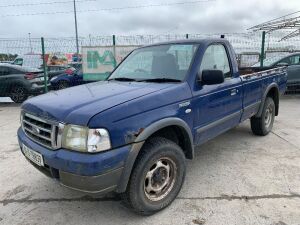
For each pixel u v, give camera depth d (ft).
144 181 10.27
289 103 32.86
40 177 14.33
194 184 13.16
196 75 12.49
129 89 11.47
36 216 11.16
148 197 10.62
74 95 11.25
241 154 16.58
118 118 9.39
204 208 11.26
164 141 10.80
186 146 12.15
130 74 14.33
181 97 11.50
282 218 10.50
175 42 14.38
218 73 11.84
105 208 11.55
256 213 10.84
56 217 11.07
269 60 38.11
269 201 11.60
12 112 31.73
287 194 12.09
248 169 14.57
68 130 9.27
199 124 12.63
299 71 36.29
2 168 15.48
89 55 36.42
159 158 10.61
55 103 10.38
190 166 15.12
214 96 13.29
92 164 8.82
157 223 10.50
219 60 14.43
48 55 38.45
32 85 37.50
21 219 10.99
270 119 20.03
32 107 10.82
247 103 16.51
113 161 9.14
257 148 17.47
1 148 18.74
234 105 15.08
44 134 10.14
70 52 37.83
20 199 12.37
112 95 10.68
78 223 10.68
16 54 41.91
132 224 10.50
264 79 18.17
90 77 36.73
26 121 11.24
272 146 17.76
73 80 45.98
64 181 9.39
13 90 37.42
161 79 12.65
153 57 14.08
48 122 9.84
